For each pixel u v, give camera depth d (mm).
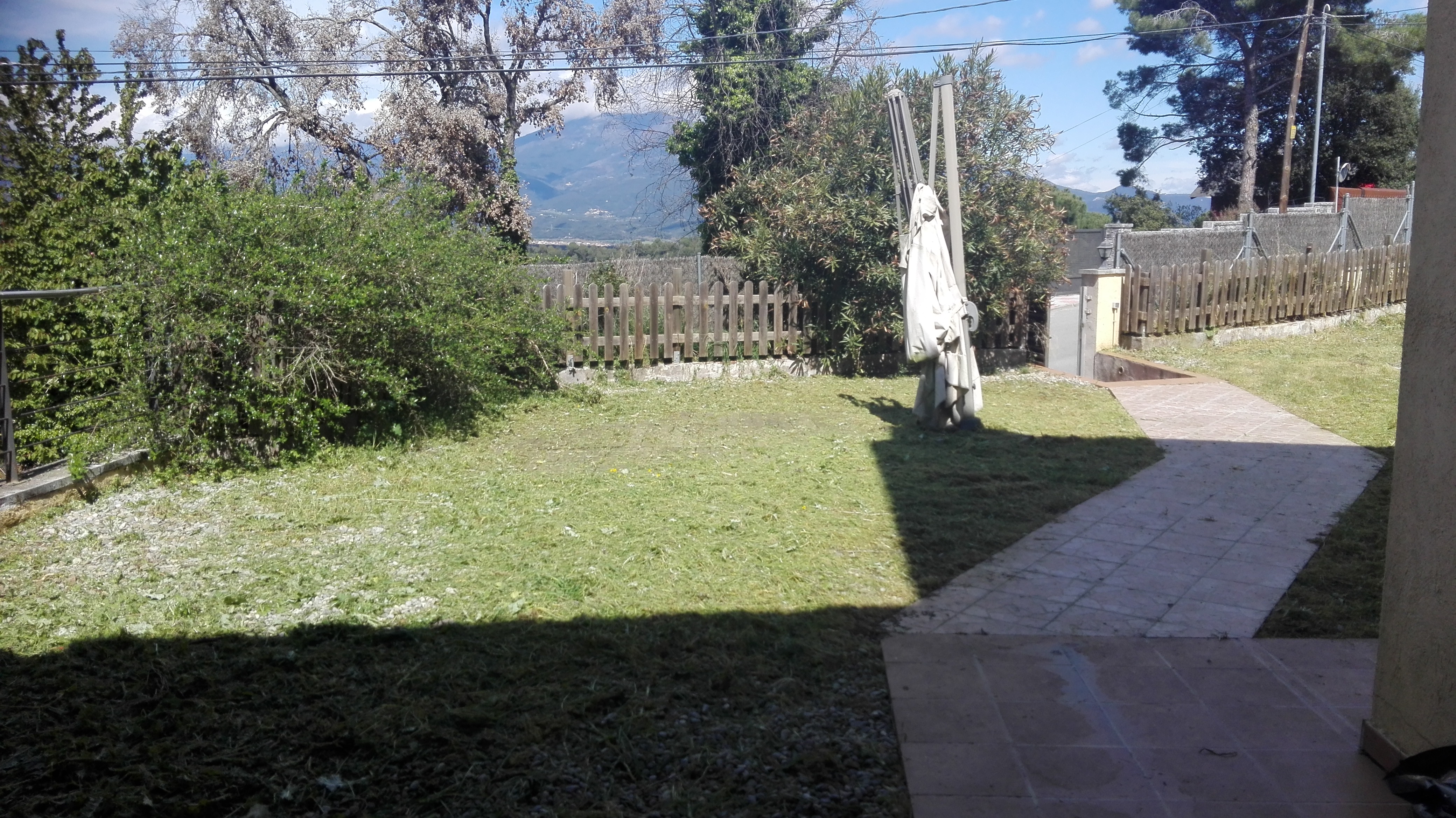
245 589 4887
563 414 9953
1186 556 5641
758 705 3783
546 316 10812
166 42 20656
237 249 7379
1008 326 13172
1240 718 3693
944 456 7984
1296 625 4637
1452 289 2916
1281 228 18375
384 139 21250
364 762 3318
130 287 7012
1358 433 8805
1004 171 12102
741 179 15805
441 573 5129
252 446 7570
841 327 12453
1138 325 14117
